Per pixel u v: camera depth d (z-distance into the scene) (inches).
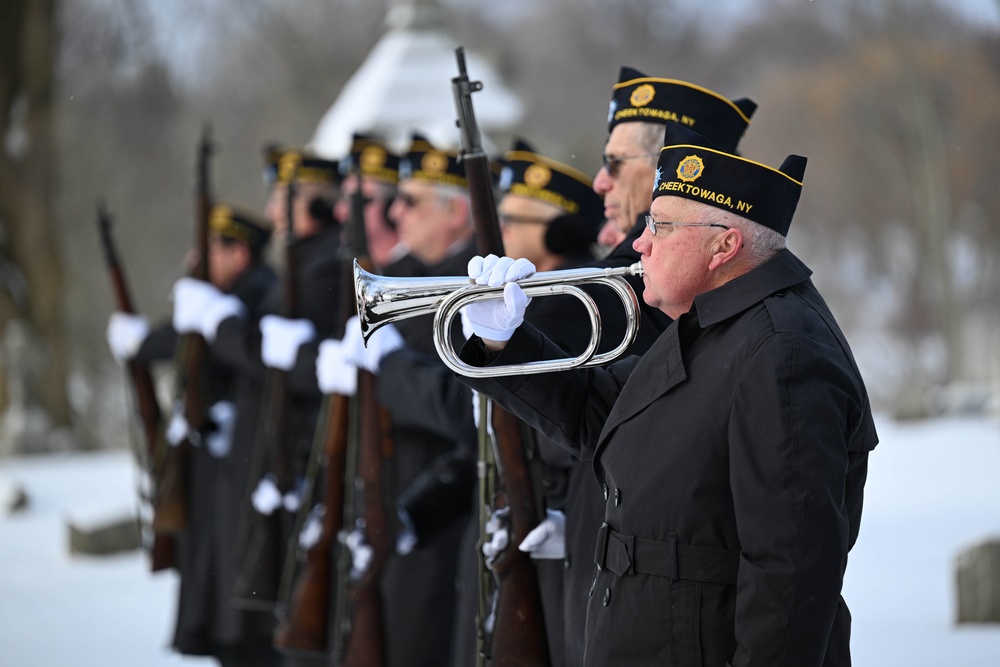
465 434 569.9
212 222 892.0
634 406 370.0
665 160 373.7
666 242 368.2
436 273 623.8
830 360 343.3
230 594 751.7
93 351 3011.8
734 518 350.0
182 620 776.9
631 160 456.1
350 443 614.5
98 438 2640.3
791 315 350.3
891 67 4047.7
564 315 429.7
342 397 621.9
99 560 1159.0
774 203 364.5
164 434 856.3
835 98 4185.5
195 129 3508.9
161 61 3307.1
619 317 433.1
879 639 734.5
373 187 736.3
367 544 583.2
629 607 358.6
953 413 2096.5
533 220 533.6
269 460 704.4
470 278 384.5
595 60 4338.1
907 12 3897.6
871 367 4148.6
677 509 352.8
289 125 3671.3
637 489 361.4
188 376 795.4
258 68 3703.3
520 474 466.0
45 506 1467.8
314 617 621.9
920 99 3801.7
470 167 469.1
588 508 443.2
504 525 468.4
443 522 586.6
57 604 983.6
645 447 363.6
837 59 4315.9
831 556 331.0
